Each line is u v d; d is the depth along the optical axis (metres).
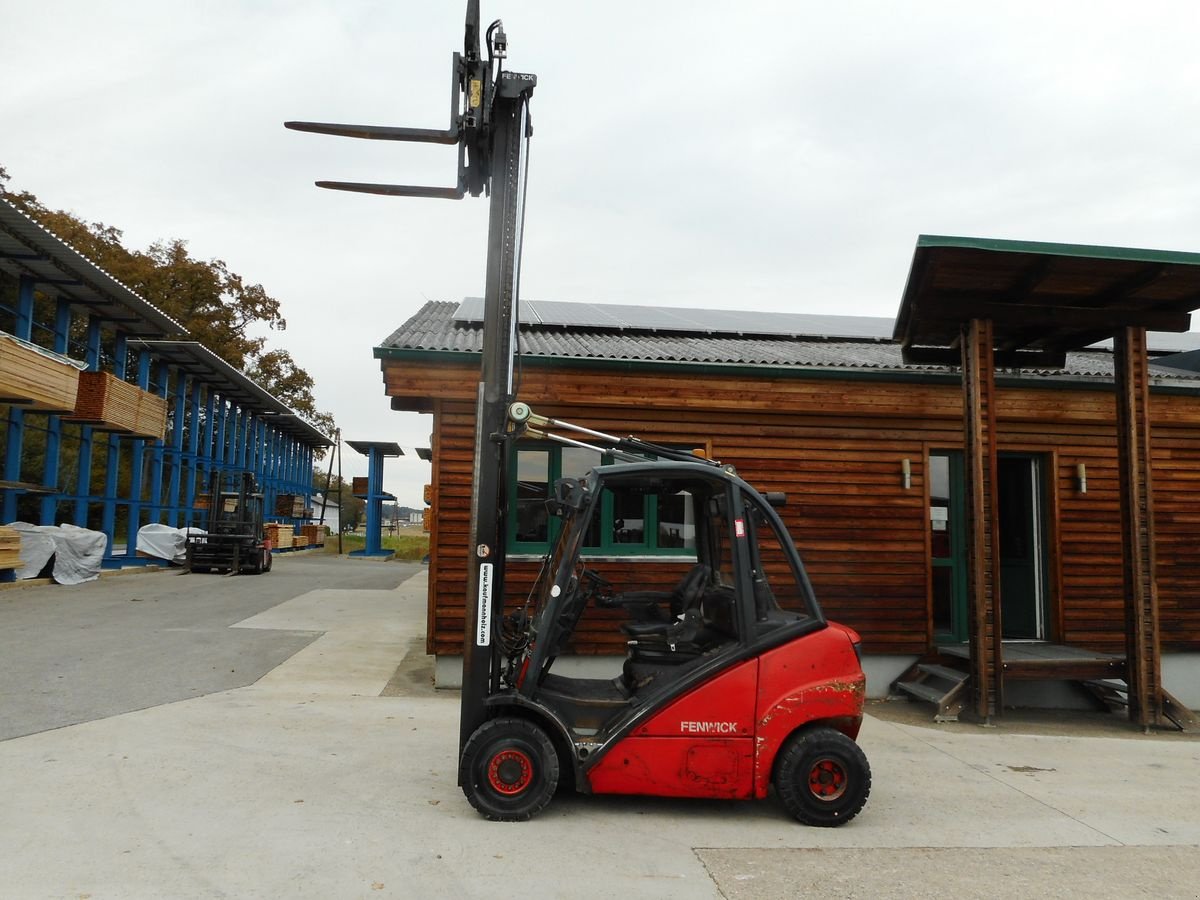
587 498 5.46
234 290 46.78
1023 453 10.45
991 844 5.09
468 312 11.99
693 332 12.38
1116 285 8.59
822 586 9.82
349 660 10.50
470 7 5.98
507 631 5.88
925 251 8.02
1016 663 8.77
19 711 7.37
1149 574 8.76
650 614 6.05
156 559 26.12
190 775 5.79
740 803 5.69
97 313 23.53
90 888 4.01
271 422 43.66
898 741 7.77
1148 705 8.62
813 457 9.96
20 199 35.78
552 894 4.13
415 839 4.78
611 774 5.20
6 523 19.03
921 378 9.80
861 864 4.68
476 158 6.23
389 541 60.03
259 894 4.01
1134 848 5.10
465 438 9.27
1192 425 10.41
